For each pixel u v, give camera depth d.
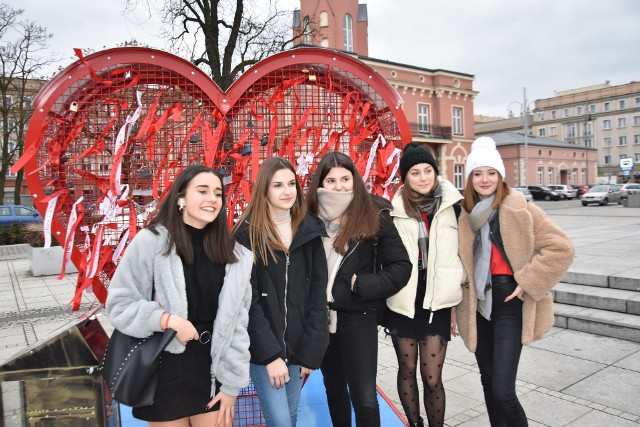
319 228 1.99
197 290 1.68
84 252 2.32
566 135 71.12
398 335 2.32
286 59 2.57
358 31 29.05
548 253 2.02
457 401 3.09
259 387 1.90
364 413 1.96
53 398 1.60
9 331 5.35
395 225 2.28
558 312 4.61
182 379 1.63
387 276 2.03
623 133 65.69
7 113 21.62
